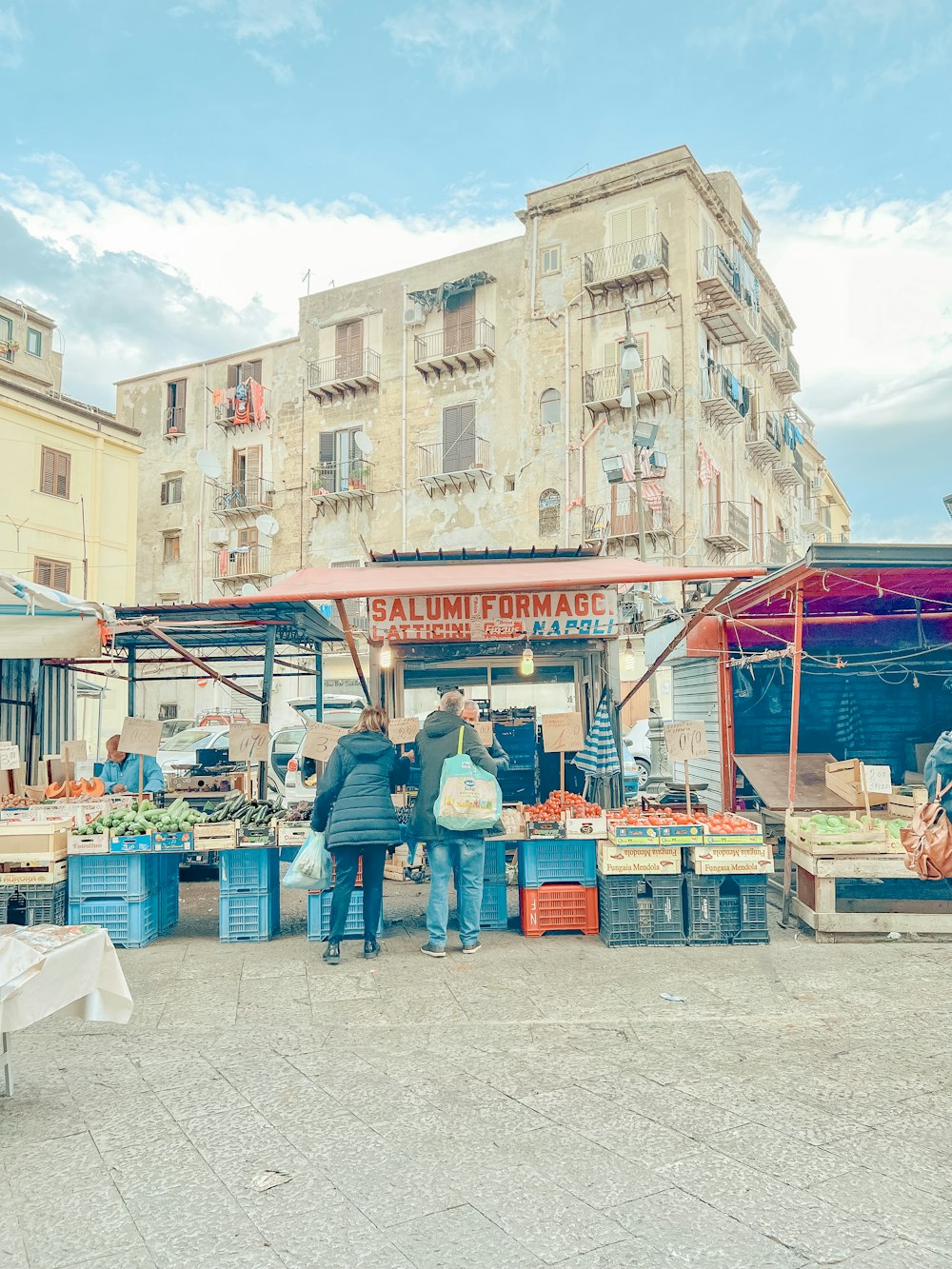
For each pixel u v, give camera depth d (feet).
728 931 21.40
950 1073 13.48
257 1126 11.93
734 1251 8.93
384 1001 17.52
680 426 82.99
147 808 22.90
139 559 114.73
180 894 29.81
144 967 20.18
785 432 108.17
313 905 22.56
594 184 88.07
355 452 102.58
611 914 21.36
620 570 25.48
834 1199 9.88
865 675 37.22
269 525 101.65
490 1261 8.82
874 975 18.75
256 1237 9.32
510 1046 14.90
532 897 22.56
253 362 110.52
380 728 21.85
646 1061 14.16
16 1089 13.32
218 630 33.09
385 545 99.04
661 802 34.14
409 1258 8.90
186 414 114.32
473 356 93.86
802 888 23.32
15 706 34.78
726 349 93.81
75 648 24.94
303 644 36.96
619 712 29.60
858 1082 13.15
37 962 12.09
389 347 100.89
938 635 35.32
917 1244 9.00
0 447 79.41
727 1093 12.81
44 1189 10.34
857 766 25.26
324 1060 14.40
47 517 83.41
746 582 29.30
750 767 30.07
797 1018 16.15
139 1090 13.23
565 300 89.86
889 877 21.38
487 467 93.71
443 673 33.99
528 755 30.81
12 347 93.45
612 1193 10.06
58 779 30.22
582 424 87.61
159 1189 10.30
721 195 96.32
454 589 23.76
